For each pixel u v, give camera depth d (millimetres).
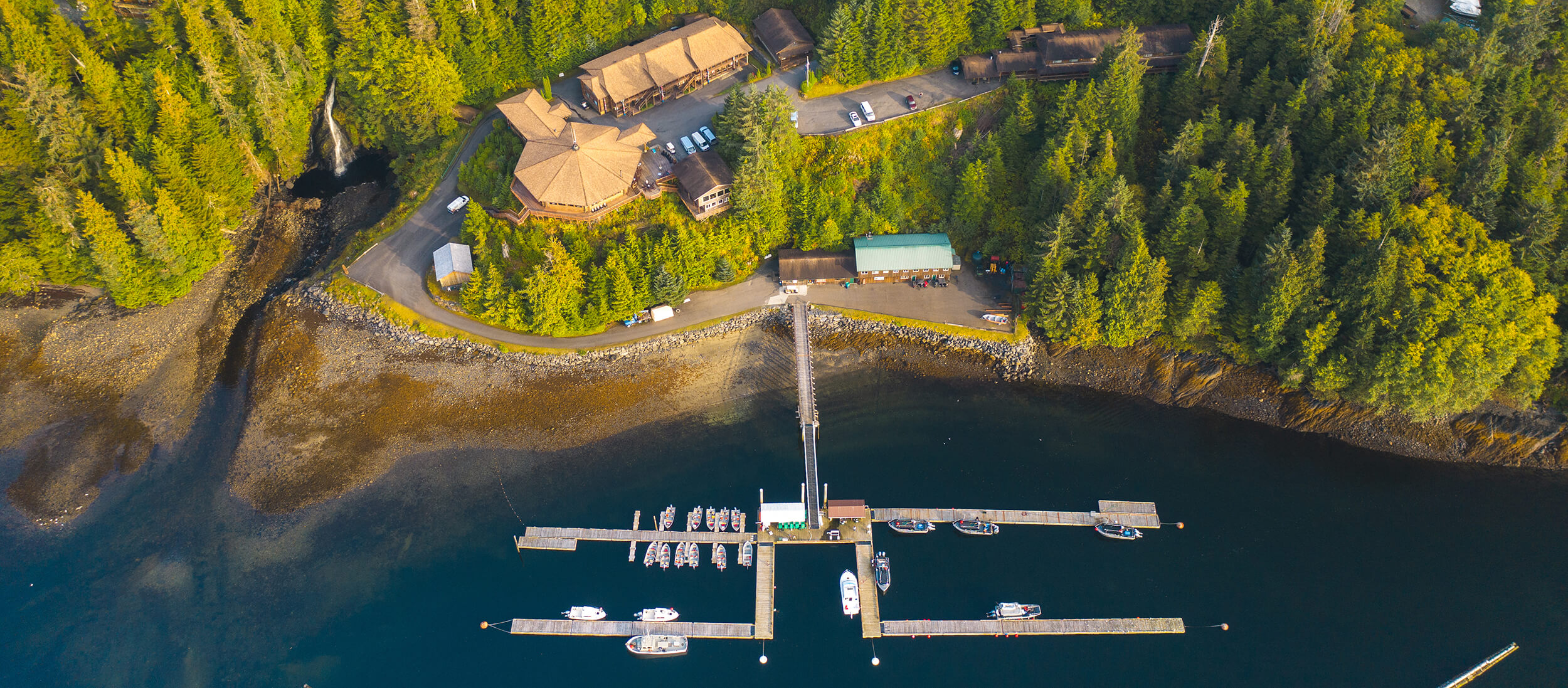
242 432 141000
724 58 172875
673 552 130375
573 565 127938
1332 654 118750
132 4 176875
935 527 132375
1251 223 143000
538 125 161000
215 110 164750
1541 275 129750
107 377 148500
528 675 117938
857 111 167000
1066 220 143500
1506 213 132500
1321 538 130125
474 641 120688
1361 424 140625
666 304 154500
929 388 149125
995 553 129500
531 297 146750
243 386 147875
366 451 138875
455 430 141750
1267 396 143750
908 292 157625
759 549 129500
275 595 124562
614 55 171750
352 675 117688
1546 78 138875
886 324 154125
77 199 153500
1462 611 122312
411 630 121500
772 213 158625
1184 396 146125
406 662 118750
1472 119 135875
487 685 117062
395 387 145875
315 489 134625
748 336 153625
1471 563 126812
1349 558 127812
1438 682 116062
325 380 146750
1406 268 129250
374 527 131250
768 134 157000
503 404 144750
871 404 147125
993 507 134250
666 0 181500
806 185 159375
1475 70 138500
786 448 141250
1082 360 150125
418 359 149250
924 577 127000
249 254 166125
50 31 158375
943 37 169875
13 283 151375
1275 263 134250
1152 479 137250
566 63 178000
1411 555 127875
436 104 170125
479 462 138500
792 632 121875
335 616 122688
